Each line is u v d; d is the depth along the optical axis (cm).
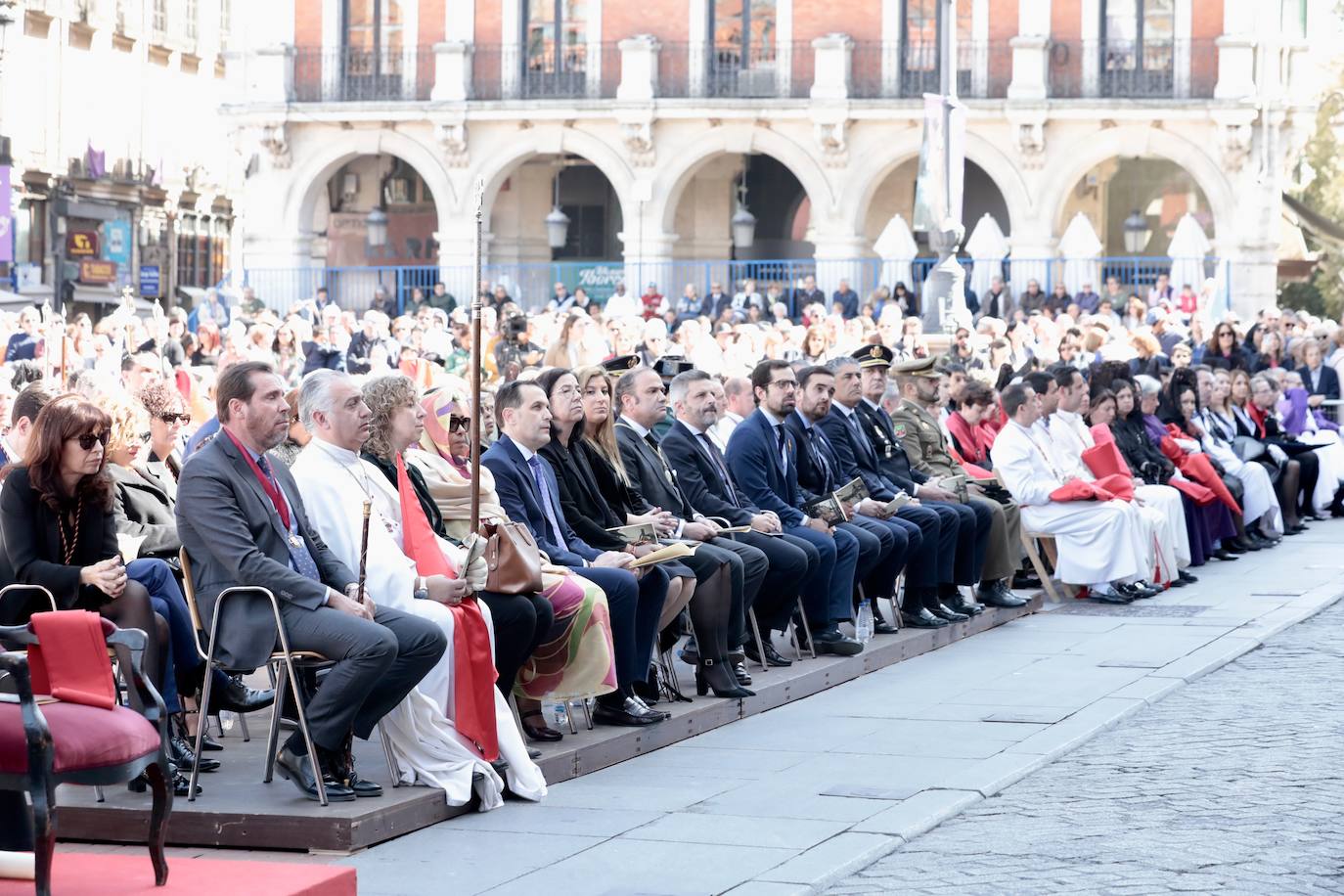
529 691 1019
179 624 945
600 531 1124
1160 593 1733
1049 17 3953
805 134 4041
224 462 895
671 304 4100
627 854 833
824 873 799
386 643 859
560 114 4081
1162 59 3916
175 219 5012
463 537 1058
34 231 4322
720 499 1273
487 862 821
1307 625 1540
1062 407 1750
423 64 4172
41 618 743
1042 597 1645
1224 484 1998
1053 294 3712
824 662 1284
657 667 1140
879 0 4009
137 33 4800
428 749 909
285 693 948
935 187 2355
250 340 2425
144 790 879
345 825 830
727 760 1038
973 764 1015
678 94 4091
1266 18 3838
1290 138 3897
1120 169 4303
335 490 943
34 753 685
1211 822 890
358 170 4459
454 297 4125
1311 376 2647
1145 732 1112
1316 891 775
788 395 1345
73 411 906
